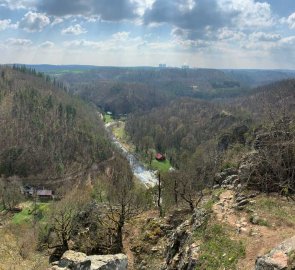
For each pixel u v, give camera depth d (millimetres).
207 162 79688
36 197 119812
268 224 29859
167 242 41969
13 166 144250
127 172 138125
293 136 41000
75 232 53438
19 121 170000
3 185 121000
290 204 33281
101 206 58312
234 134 96188
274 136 43406
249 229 29750
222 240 29016
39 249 57844
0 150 147750
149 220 49750
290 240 22812
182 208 50156
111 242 46781
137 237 46844
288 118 48656
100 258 36562
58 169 147000
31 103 191625
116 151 167500
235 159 58750
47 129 170375
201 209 36625
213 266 26547
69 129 175625
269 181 37656
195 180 68938
